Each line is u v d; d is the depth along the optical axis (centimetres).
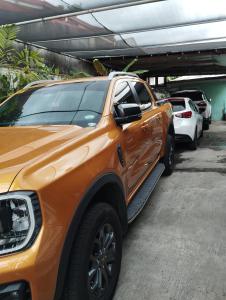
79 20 731
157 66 1652
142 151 398
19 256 162
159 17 716
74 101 338
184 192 515
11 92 718
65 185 197
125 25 773
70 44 998
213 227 381
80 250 211
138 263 309
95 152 247
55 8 633
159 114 526
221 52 1191
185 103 873
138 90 465
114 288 264
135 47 1065
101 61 1405
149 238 359
